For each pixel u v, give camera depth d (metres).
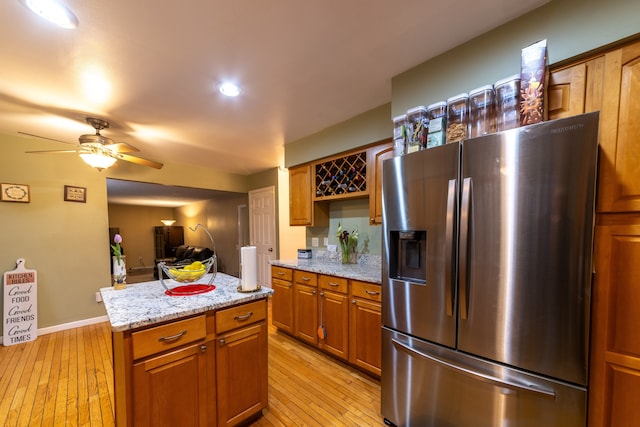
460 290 1.32
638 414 1.01
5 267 2.95
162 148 3.60
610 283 1.07
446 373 1.39
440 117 1.57
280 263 3.07
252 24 1.38
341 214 3.19
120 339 1.21
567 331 1.07
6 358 2.58
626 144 1.06
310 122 2.75
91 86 1.96
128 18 1.31
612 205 1.08
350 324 2.30
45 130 2.85
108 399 1.96
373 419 1.76
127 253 8.86
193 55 1.63
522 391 1.15
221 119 2.62
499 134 1.20
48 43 1.48
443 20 1.38
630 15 1.07
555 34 1.25
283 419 1.76
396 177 1.61
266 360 1.77
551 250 1.09
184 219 9.21
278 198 4.81
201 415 1.46
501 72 1.42
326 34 1.47
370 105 2.38
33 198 3.12
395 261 1.66
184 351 1.40
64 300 3.30
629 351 1.03
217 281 2.10
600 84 1.15
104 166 2.56
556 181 1.07
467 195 1.28
